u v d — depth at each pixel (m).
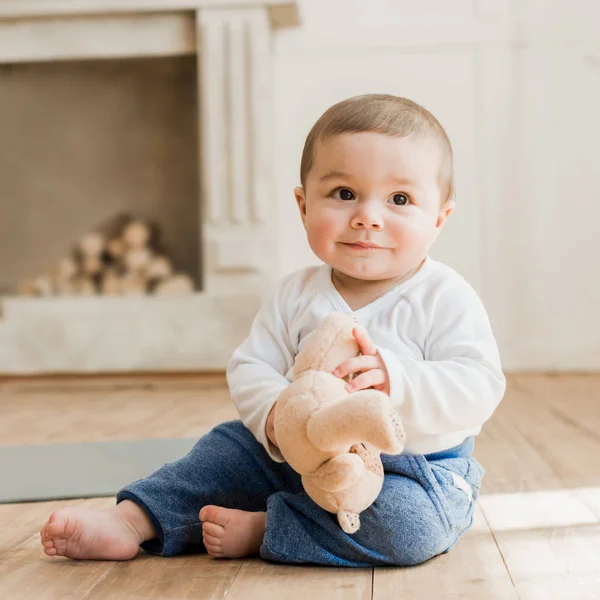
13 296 4.00
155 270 3.80
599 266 3.59
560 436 1.92
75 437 1.94
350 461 0.82
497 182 3.61
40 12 3.58
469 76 3.61
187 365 3.52
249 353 1.05
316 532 0.95
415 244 0.98
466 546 1.04
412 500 0.94
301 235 3.66
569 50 3.58
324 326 0.90
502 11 3.59
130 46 3.61
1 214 4.03
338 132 0.98
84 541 0.97
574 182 3.59
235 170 3.52
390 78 3.64
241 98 3.52
